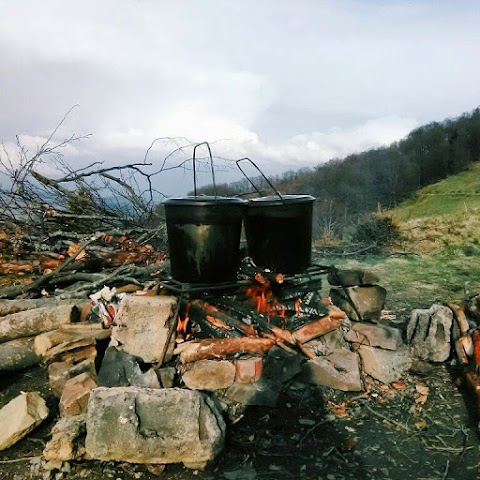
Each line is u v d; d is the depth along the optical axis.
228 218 2.89
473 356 3.07
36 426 2.47
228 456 2.28
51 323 3.29
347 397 2.82
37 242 5.11
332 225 11.38
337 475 2.14
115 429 2.17
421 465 2.21
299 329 3.07
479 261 6.77
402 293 5.18
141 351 2.85
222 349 2.87
